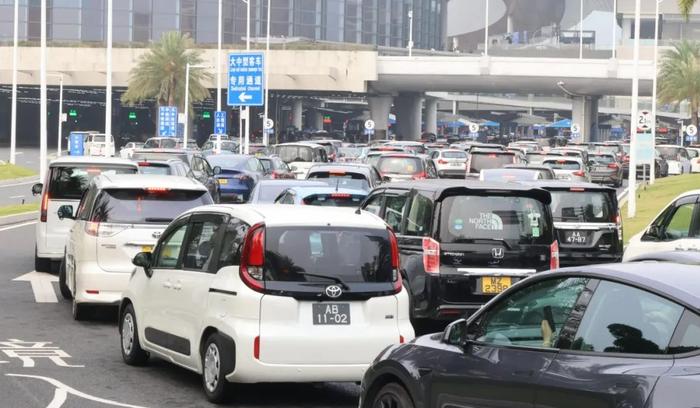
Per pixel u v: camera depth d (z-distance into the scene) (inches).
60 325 1309.1
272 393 971.9
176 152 2672.2
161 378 1013.8
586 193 1537.9
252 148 5954.7
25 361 1081.4
